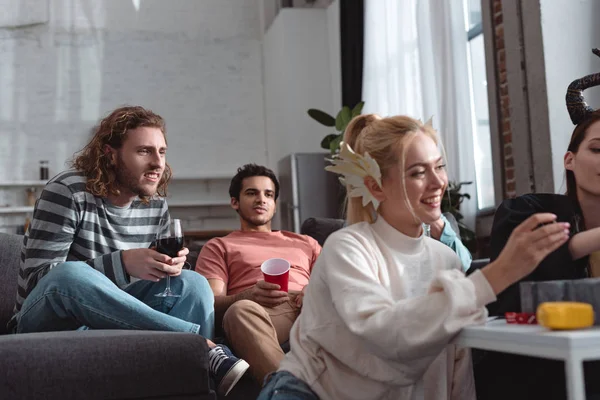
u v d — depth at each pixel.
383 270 1.33
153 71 8.09
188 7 8.23
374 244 1.35
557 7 3.74
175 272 2.12
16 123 7.74
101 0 8.05
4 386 1.69
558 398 1.48
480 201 4.94
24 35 7.86
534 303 1.15
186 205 7.93
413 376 1.25
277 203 6.99
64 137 7.82
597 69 3.73
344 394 1.31
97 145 2.38
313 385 1.32
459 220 4.61
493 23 4.40
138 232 2.45
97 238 2.34
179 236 2.13
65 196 2.29
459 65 4.80
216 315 2.47
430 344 1.11
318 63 7.44
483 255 4.79
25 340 1.73
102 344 1.76
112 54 8.02
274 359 2.09
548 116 3.71
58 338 1.76
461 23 4.84
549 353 0.94
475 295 1.11
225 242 2.91
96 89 7.94
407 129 1.34
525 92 3.88
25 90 7.79
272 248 2.90
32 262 2.23
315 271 1.38
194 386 1.80
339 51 7.11
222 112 8.20
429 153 1.32
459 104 4.78
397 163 1.32
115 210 2.40
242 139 8.21
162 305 2.21
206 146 8.13
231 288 2.81
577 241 1.33
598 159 1.53
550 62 3.72
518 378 1.54
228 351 2.08
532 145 3.84
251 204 3.00
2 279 2.53
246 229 3.03
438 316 1.11
